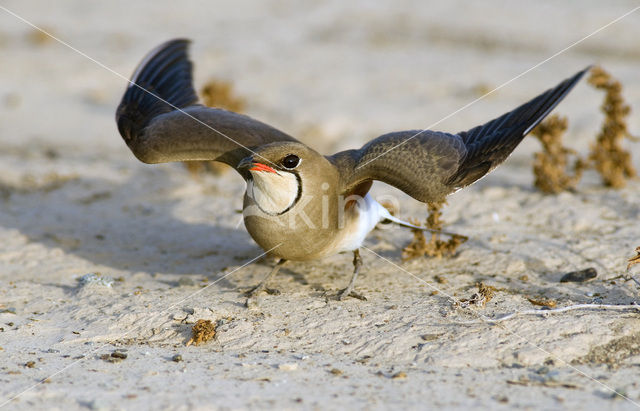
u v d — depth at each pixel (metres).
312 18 34.91
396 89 25.80
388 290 11.88
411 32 32.41
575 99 23.78
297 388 8.55
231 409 7.89
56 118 24.94
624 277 11.81
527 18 32.22
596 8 32.69
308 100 24.78
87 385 8.70
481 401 8.10
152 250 14.36
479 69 27.61
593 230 14.03
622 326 9.95
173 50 13.43
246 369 9.23
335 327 10.48
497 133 11.10
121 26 34.97
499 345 9.64
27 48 32.56
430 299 11.34
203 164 19.44
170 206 16.83
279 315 10.96
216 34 33.25
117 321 10.96
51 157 21.03
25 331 10.79
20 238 14.96
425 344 9.80
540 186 16.62
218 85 19.08
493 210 15.48
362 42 31.81
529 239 13.70
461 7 34.12
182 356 9.78
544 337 9.76
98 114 25.34
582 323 10.05
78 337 10.51
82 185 18.25
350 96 25.20
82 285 12.49
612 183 16.61
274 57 29.92
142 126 12.12
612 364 9.16
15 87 27.92
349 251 12.46
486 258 12.99
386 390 8.46
